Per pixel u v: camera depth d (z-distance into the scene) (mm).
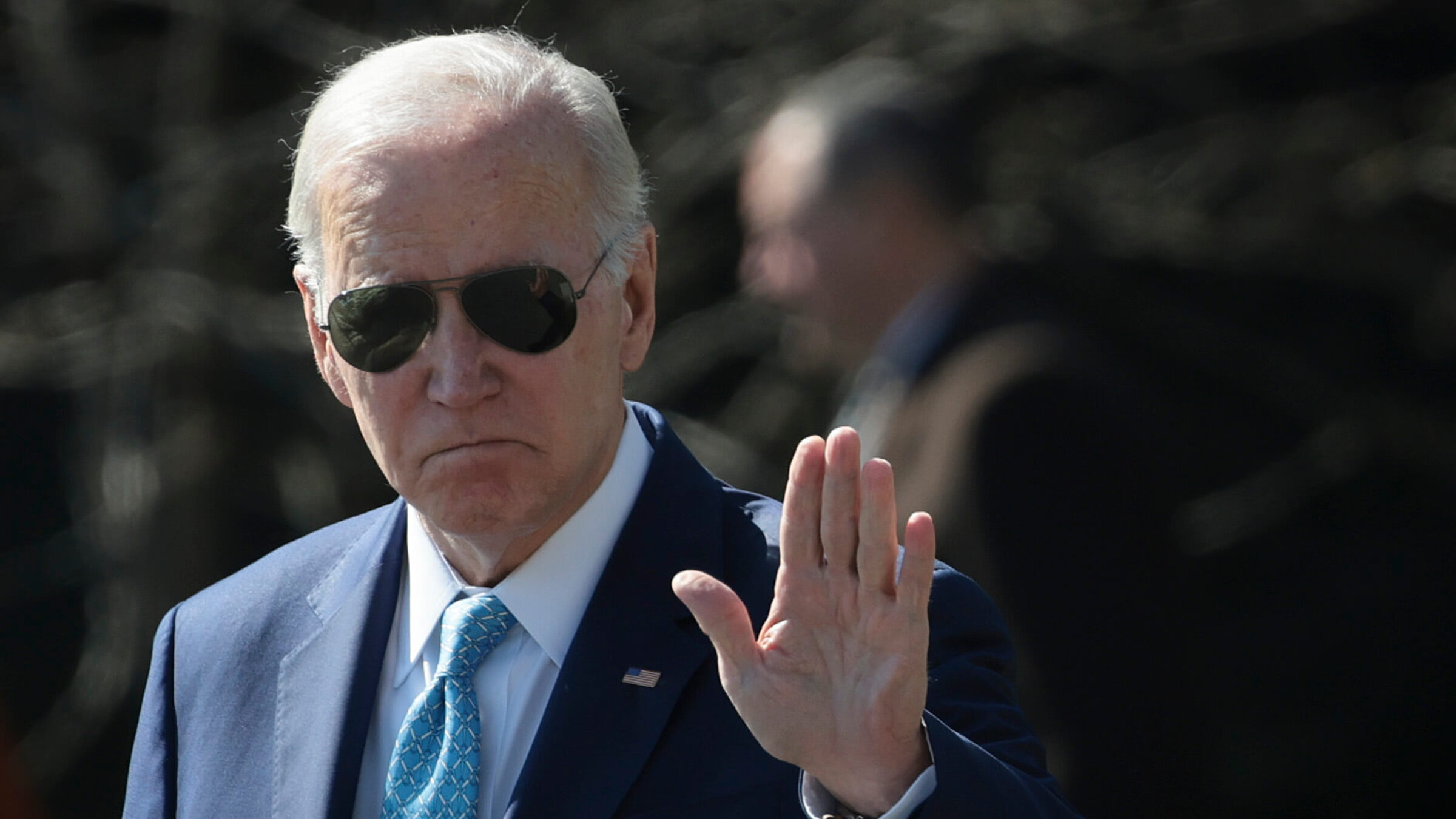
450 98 5738
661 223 22594
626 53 22797
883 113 11055
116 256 22016
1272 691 26375
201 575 21453
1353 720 26172
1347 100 22969
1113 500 8984
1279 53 24531
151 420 21422
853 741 5141
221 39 22219
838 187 10953
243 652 6453
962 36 21812
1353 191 22250
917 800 5152
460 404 5594
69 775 22797
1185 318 24125
